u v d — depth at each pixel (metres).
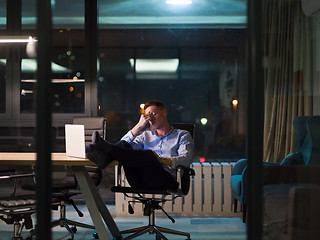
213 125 10.89
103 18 6.98
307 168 3.12
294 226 2.43
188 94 10.97
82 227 3.85
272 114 4.81
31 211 3.02
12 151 5.00
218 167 4.64
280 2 4.86
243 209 4.01
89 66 4.99
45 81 1.94
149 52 10.73
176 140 3.38
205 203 4.61
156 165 3.00
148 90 11.02
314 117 3.37
